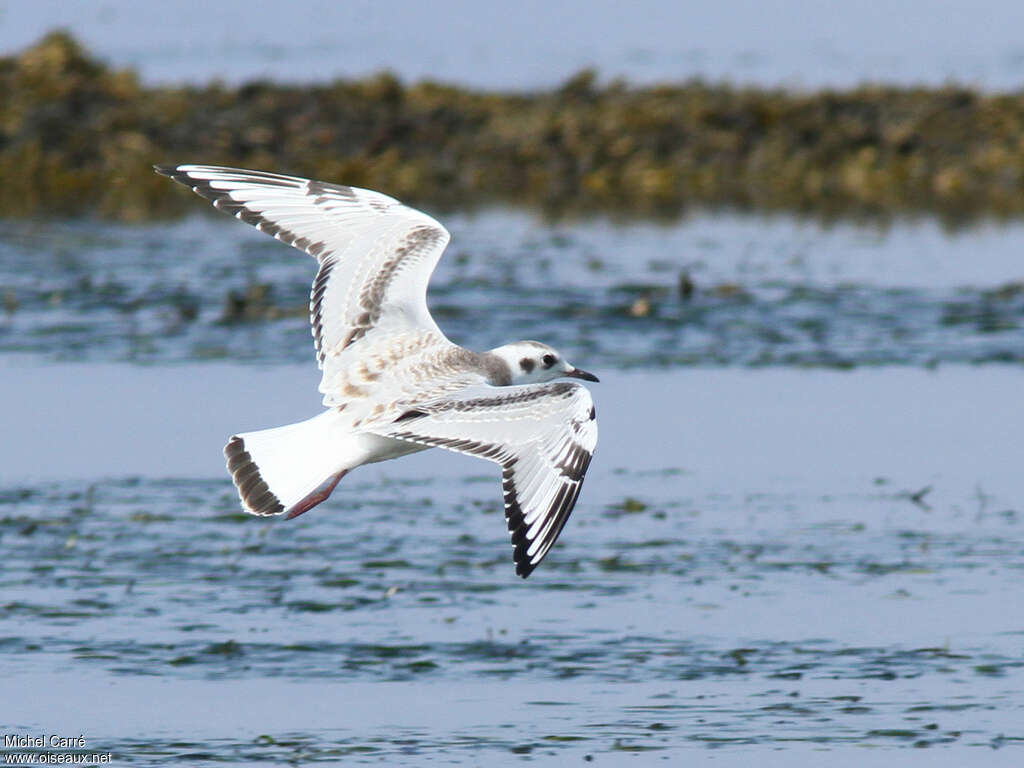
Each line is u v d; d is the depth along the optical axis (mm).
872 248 27188
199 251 26609
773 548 14117
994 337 21094
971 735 10820
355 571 13617
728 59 50156
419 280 9398
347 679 11656
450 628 12516
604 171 34594
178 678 11641
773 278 24547
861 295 23375
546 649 12141
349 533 14508
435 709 11211
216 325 21531
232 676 11688
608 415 17797
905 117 36656
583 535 14445
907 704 11273
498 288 23641
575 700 11344
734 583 13352
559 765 10391
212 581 13375
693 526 14633
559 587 13312
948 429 17359
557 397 8109
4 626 12438
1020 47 52469
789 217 30656
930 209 31578
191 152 34438
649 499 15336
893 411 17984
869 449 16719
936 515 14898
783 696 11383
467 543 14258
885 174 34719
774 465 16250
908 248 27188
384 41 55500
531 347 9570
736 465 16250
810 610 12836
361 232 9570
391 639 12305
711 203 32500
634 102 37312
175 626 12492
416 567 13703
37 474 15797
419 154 34938
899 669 11805
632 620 12656
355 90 37312
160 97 36531
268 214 9656
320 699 11352
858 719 11055
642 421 17594
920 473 16016
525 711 11164
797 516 14875
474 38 56562
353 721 11031
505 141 35562
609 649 12156
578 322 21719
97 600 12945
